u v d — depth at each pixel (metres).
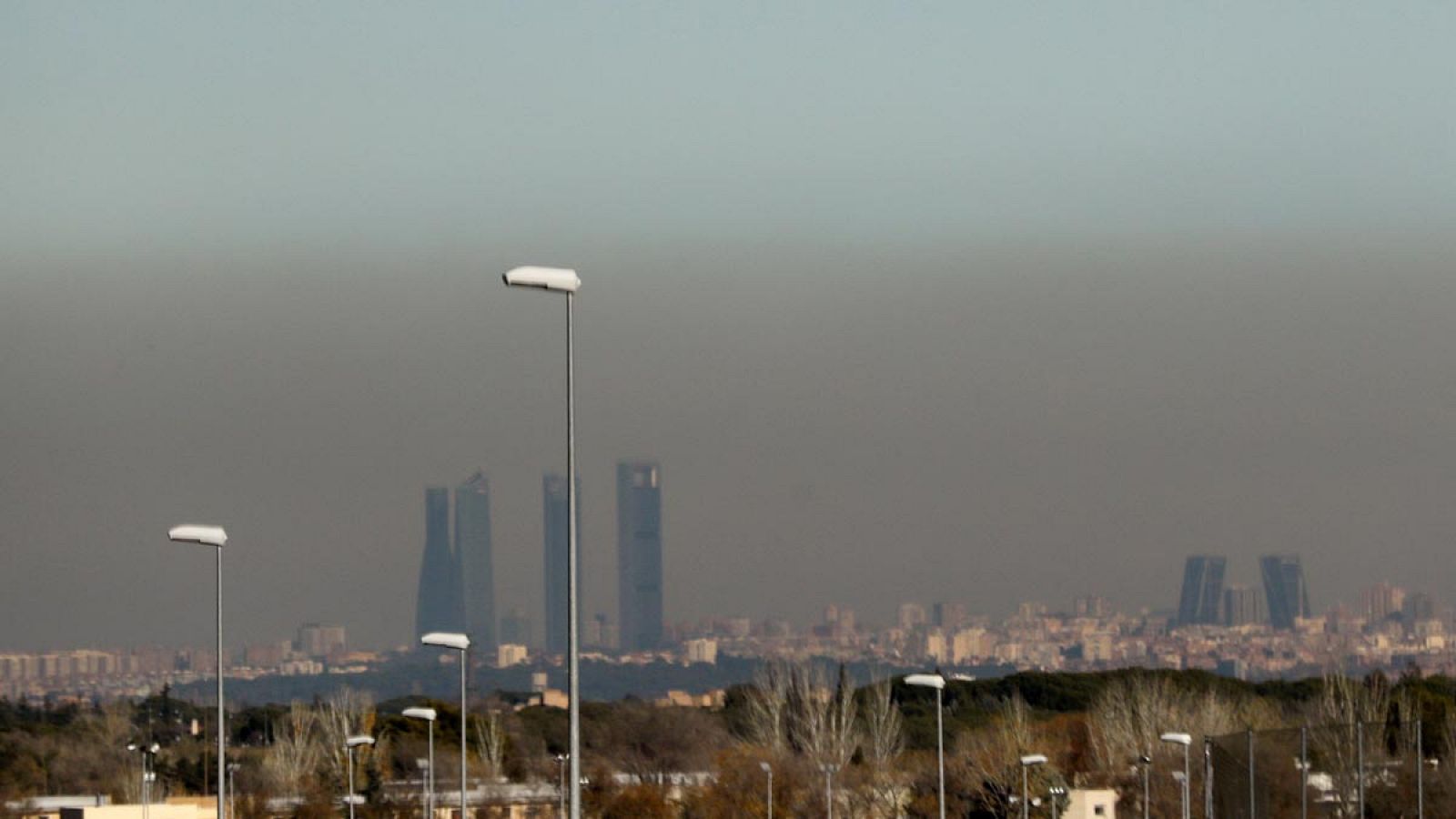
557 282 128.88
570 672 125.31
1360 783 181.12
